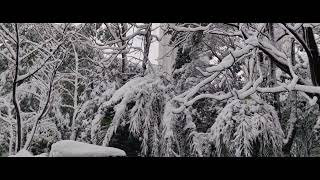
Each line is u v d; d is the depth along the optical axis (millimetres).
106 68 10500
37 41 11922
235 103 8492
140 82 9258
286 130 10781
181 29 9070
